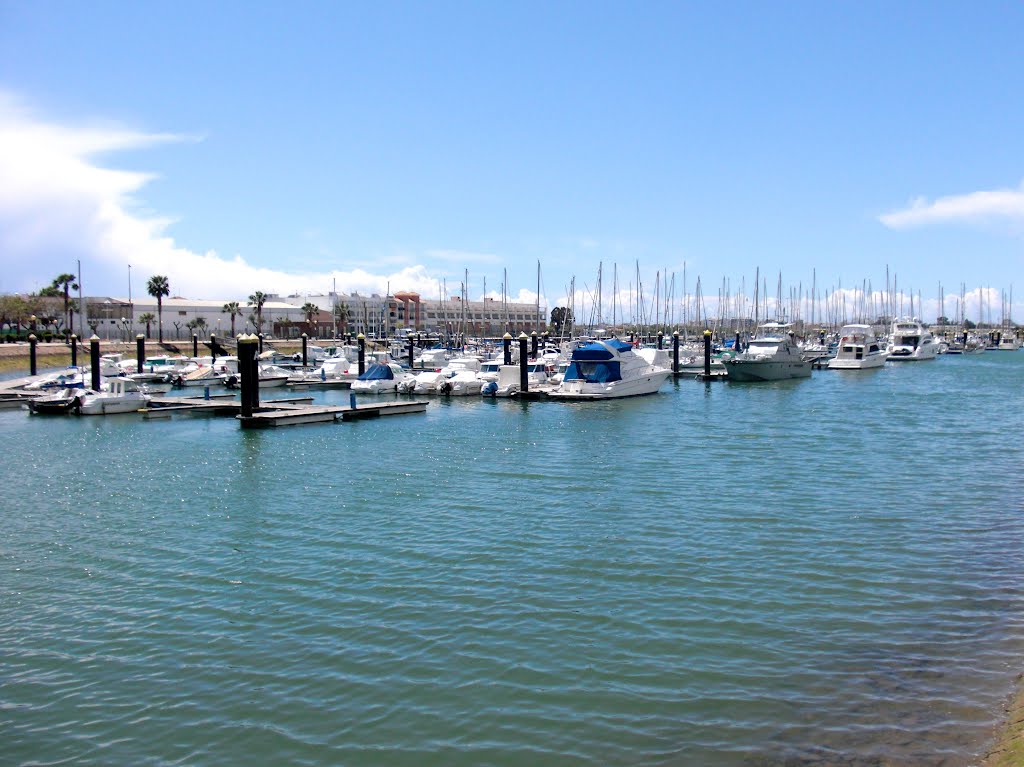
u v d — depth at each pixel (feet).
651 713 45.91
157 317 568.00
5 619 60.80
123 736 44.47
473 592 65.26
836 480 110.22
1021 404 225.15
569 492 102.73
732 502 96.37
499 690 48.83
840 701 46.78
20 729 45.29
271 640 56.39
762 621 58.85
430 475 115.65
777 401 233.55
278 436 160.15
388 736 44.01
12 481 114.32
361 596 64.69
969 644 54.49
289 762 41.78
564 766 41.01
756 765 40.47
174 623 59.67
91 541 81.82
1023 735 41.19
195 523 89.04
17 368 350.84
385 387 252.42
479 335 631.15
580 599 63.52
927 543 78.43
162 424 179.93
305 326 637.71
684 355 371.76
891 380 326.44
